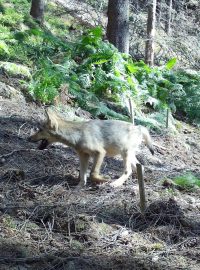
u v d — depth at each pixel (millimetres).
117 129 5238
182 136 8508
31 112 7016
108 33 10000
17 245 4137
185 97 9586
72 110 7508
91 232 4340
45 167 5488
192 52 13867
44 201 4797
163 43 13266
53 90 7449
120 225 4535
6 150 5688
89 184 5258
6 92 7230
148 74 9344
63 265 3973
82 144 5105
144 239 4391
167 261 4137
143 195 4680
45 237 4293
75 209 4664
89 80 8391
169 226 4547
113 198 4957
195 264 4133
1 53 8375
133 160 5434
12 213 4562
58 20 13234
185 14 16109
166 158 7117
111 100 8383
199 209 4973
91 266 3988
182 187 5457
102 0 15547
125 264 4031
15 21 10508
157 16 15562
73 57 8984
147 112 8609
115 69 8625
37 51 8883
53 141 5176
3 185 4988
